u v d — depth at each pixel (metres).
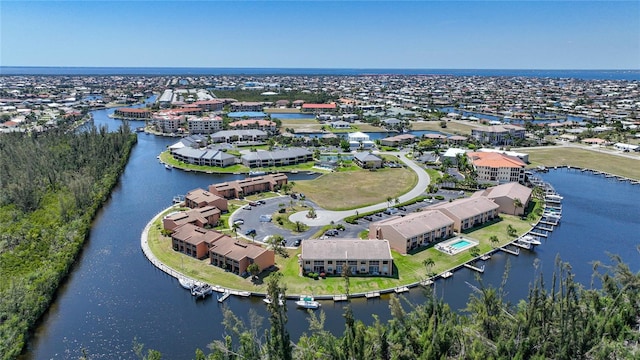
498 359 72.69
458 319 86.75
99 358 86.31
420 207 169.62
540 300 84.06
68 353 87.50
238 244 121.12
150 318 98.56
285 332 75.06
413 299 106.06
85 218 147.12
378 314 99.75
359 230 145.25
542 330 78.44
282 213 160.38
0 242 122.69
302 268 115.75
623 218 163.12
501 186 179.00
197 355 76.38
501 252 132.62
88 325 96.06
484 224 152.25
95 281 114.12
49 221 141.88
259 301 104.50
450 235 142.25
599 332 78.88
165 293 108.62
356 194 187.25
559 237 144.88
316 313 100.19
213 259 121.06
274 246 127.94
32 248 121.56
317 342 80.38
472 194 184.50
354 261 114.81
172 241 131.12
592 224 156.88
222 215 158.50
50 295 103.88
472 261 125.25
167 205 173.88
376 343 78.12
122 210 167.75
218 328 95.00
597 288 114.19
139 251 131.50
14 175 177.25
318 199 179.12
